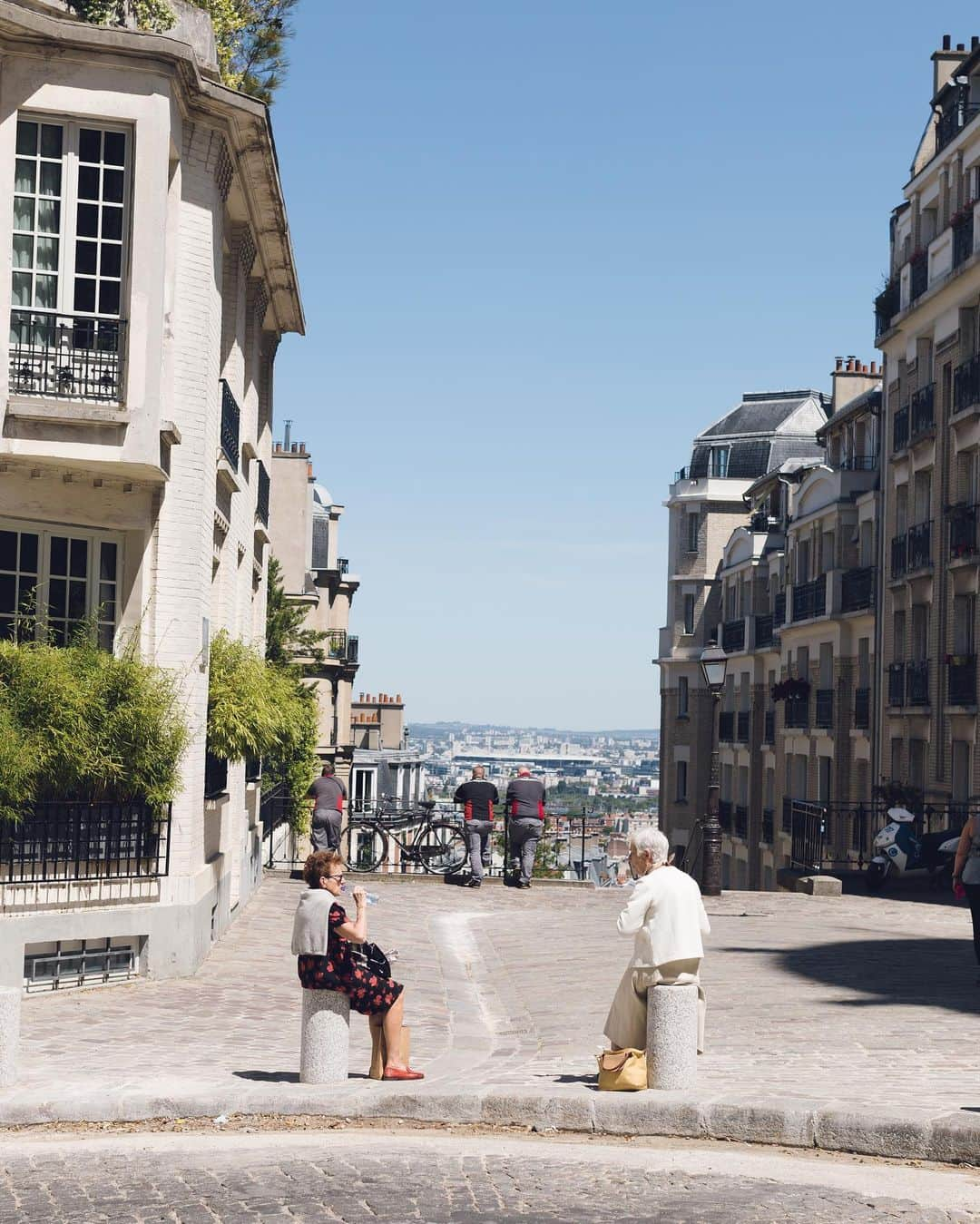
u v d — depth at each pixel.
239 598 21.55
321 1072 10.56
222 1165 8.70
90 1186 8.30
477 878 26.48
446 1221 7.49
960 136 37.53
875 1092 9.73
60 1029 12.98
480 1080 10.73
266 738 18.48
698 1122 9.30
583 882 26.95
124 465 15.02
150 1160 8.85
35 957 14.72
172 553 15.95
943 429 38.19
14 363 14.89
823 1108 9.05
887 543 42.44
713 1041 12.13
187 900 15.91
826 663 49.84
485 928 21.55
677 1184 8.13
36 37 14.68
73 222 15.08
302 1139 9.41
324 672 64.38
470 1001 15.65
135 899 15.56
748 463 71.06
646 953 10.09
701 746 69.62
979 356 35.91
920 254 39.97
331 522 69.25
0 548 15.19
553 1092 9.87
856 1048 11.56
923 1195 7.84
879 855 27.25
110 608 15.86
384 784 88.31
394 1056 10.74
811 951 17.92
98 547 15.77
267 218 19.83
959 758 36.28
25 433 14.69
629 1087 9.87
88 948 15.29
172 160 15.93
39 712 14.57
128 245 15.20
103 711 14.83
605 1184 8.15
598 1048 12.36
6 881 14.53
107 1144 9.29
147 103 15.08
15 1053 10.62
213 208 16.39
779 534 60.62
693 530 71.50
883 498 42.81
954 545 36.69
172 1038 12.67
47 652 14.76
